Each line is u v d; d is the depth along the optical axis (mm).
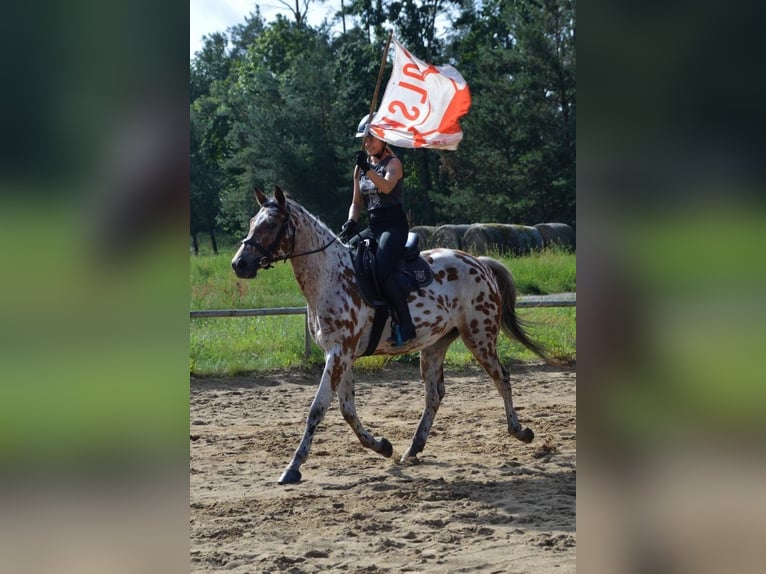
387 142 6195
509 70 36031
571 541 4375
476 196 35781
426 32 40000
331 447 6949
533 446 6918
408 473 6062
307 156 37562
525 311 13211
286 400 9047
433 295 6461
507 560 4074
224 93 50344
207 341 11359
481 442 7082
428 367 6734
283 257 5895
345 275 6094
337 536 4527
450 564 4023
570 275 19438
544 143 34750
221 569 3975
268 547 4336
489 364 6875
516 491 5504
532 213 34938
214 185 45062
